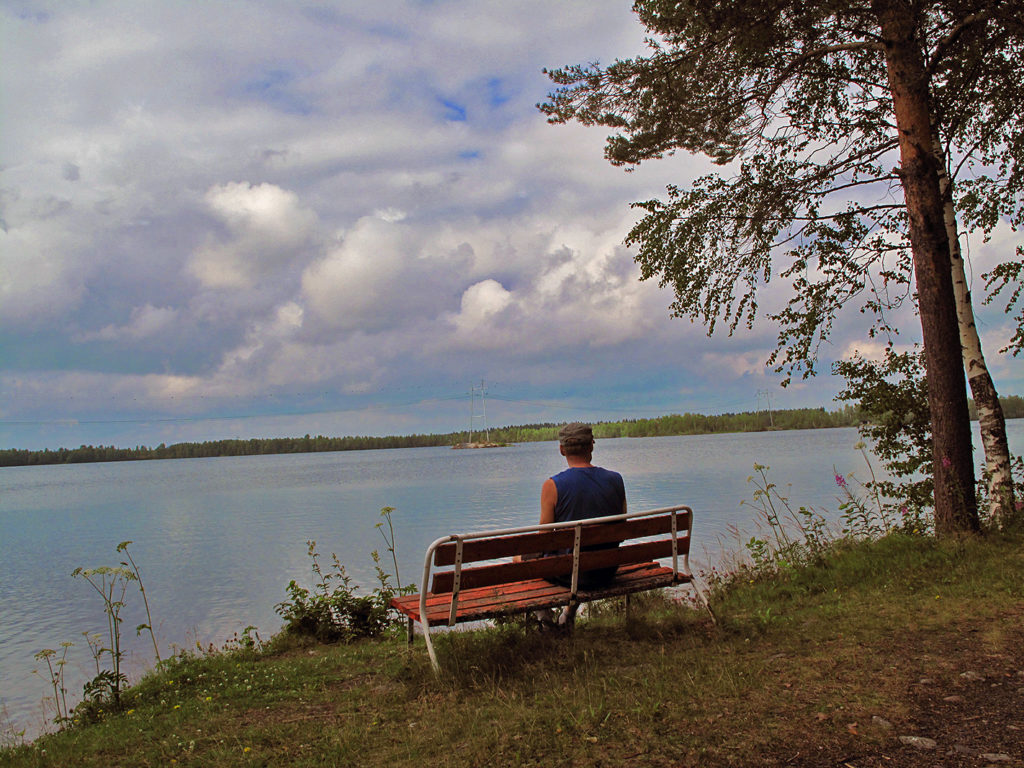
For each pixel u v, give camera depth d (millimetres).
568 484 4836
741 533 16125
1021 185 9383
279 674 5414
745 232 9617
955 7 7785
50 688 9656
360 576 16688
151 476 137250
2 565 23531
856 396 9797
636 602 7176
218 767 3354
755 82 9266
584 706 3512
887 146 9328
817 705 3375
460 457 170000
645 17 9164
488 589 4984
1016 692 3383
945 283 7543
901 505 8875
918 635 4406
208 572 19031
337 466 138375
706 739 3062
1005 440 8344
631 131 10359
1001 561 5992
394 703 4152
